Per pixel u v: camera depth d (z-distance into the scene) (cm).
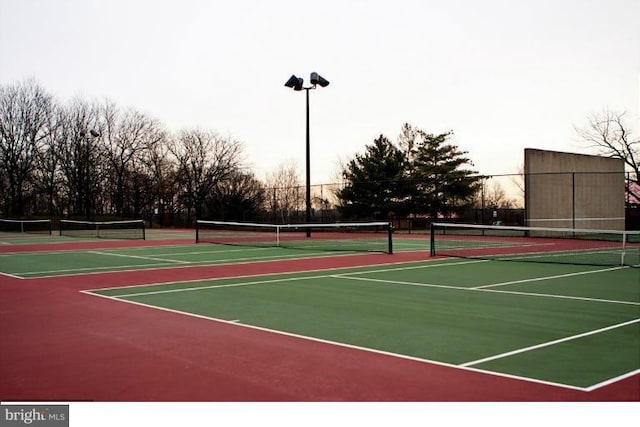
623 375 577
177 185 6444
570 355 654
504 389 537
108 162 6244
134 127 6378
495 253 2112
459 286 1230
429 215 4456
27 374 591
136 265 1695
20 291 1176
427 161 5162
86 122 6078
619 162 3634
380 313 922
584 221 3369
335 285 1253
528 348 688
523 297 1078
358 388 542
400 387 544
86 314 921
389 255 2009
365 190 4612
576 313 916
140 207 6353
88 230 4578
